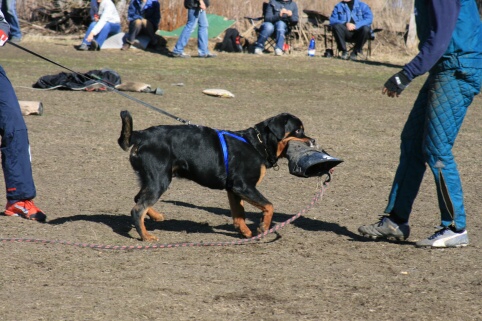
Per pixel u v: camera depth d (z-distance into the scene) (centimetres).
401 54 3228
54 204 994
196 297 639
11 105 891
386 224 845
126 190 1091
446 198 806
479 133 1672
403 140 835
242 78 2353
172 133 833
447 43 755
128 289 655
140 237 834
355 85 2328
